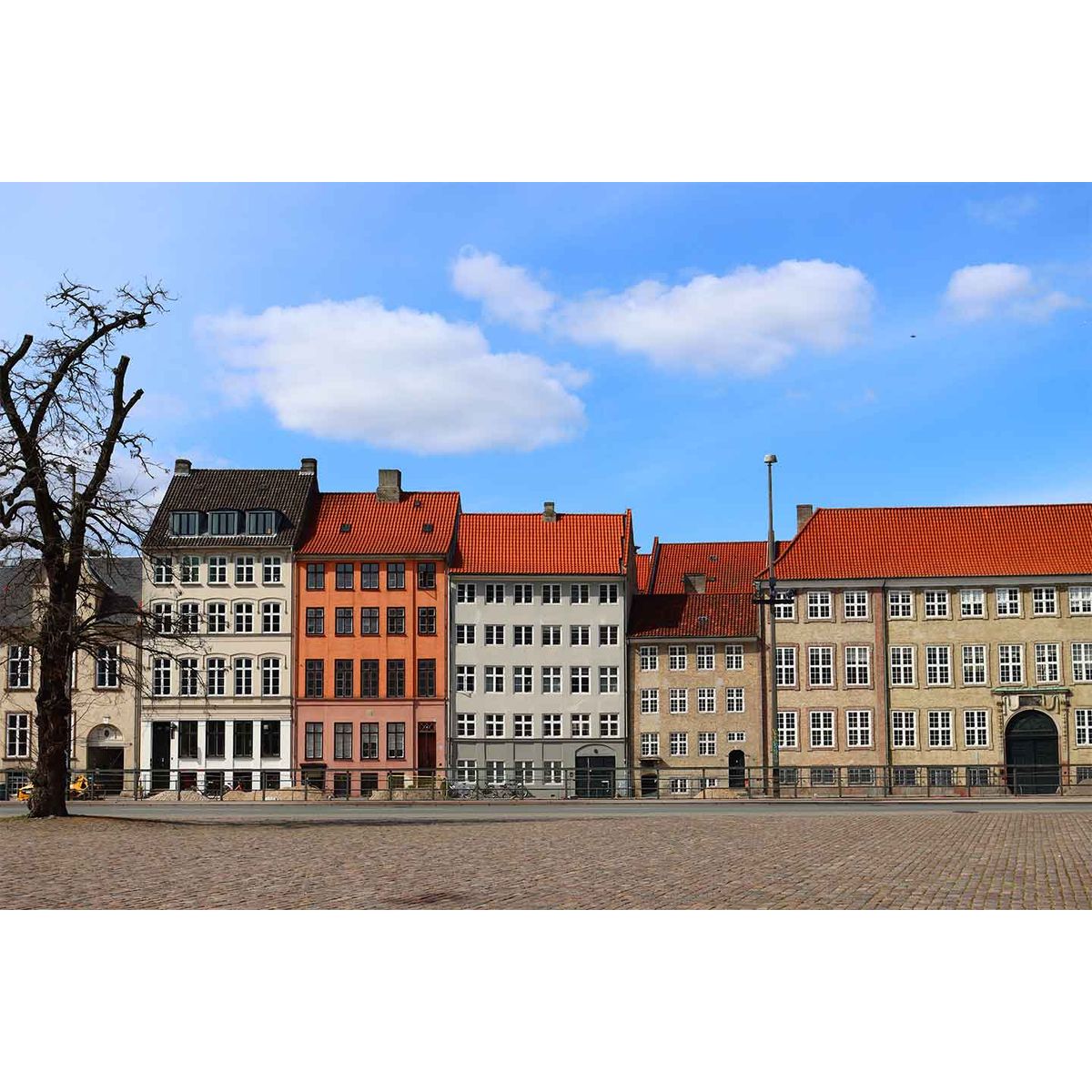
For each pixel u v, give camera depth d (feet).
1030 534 253.24
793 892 54.13
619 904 50.83
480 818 109.60
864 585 250.98
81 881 57.98
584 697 253.65
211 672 251.39
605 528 264.52
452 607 254.47
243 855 70.08
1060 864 65.00
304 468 268.21
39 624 104.58
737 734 251.19
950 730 246.88
